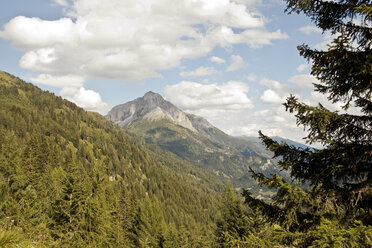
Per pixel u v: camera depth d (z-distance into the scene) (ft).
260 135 24.25
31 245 29.60
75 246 65.67
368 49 18.45
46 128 558.97
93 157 538.47
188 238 143.23
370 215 19.62
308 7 21.83
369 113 21.76
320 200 20.34
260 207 24.72
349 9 20.80
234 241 21.25
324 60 20.13
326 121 18.35
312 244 17.72
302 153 21.95
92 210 80.48
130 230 163.22
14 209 50.42
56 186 135.33
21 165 157.69
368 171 19.62
